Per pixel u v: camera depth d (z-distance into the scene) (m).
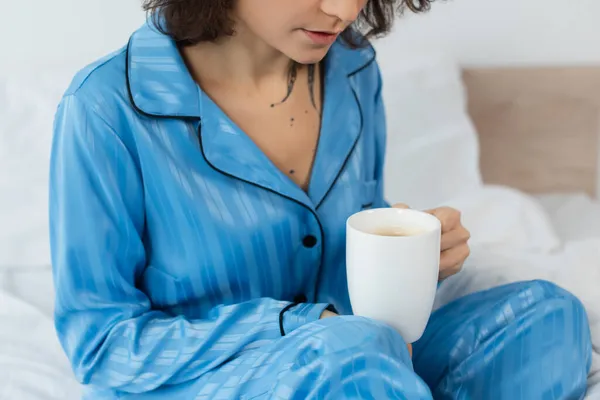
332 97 1.04
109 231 0.90
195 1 0.89
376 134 1.20
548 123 2.02
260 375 0.74
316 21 0.84
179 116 0.92
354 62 1.13
